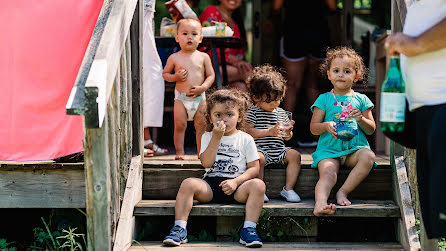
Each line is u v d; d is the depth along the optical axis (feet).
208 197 10.89
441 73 7.27
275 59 23.94
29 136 10.85
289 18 19.31
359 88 18.48
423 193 7.75
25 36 10.75
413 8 7.83
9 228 12.55
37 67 10.81
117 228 9.92
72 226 11.78
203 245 10.24
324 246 10.28
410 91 7.74
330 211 10.50
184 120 13.57
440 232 7.19
